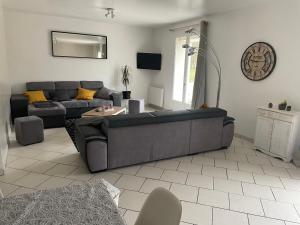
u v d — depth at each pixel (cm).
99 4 477
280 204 254
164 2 440
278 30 403
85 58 671
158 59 738
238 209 243
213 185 289
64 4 486
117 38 709
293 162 361
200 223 220
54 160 348
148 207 129
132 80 766
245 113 479
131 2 450
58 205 130
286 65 395
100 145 300
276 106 402
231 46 498
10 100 513
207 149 391
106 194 144
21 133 395
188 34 620
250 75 459
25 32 581
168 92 725
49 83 611
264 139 397
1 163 300
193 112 360
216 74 544
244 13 463
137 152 329
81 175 304
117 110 507
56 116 509
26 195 139
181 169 331
